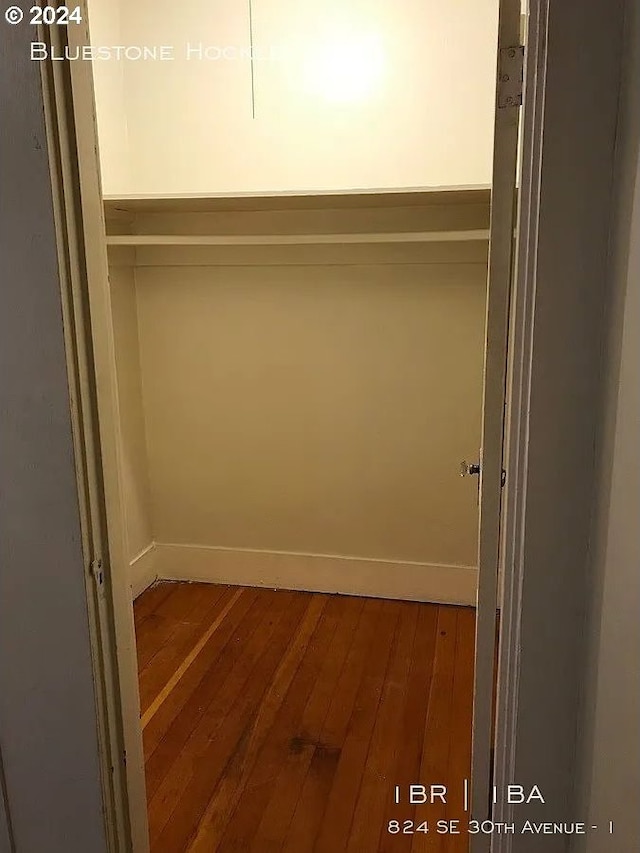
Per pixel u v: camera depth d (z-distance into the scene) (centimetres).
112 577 136
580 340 109
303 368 293
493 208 117
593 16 99
